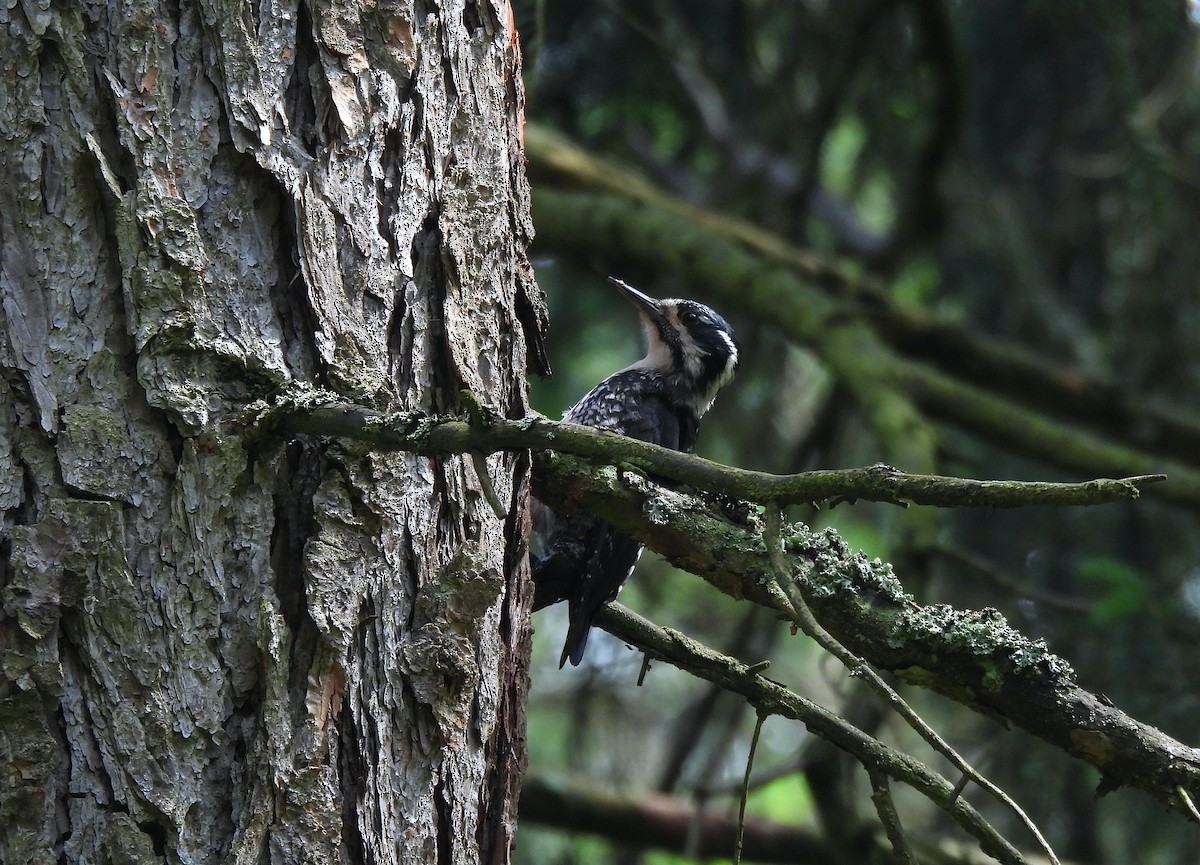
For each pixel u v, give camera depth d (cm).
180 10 469
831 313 1127
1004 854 488
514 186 558
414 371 491
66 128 453
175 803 418
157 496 438
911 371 1091
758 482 398
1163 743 505
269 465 446
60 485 432
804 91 1326
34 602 421
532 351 568
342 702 440
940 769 1130
